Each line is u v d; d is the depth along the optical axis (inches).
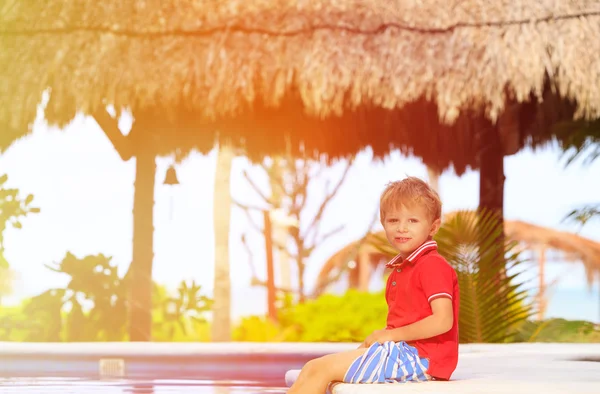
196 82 303.1
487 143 346.6
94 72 303.7
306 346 214.5
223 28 305.9
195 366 211.3
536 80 294.7
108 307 355.3
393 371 104.7
